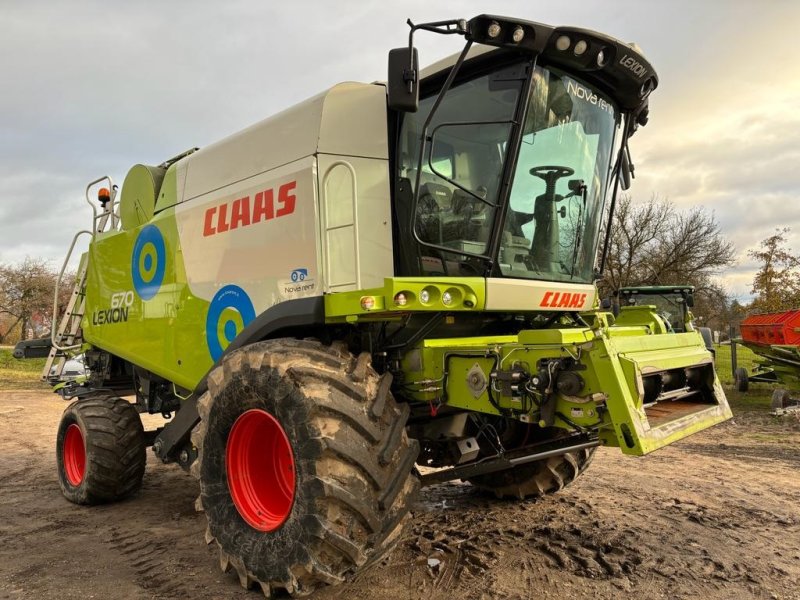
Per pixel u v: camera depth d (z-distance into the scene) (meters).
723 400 3.58
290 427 2.97
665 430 2.94
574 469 4.91
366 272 3.68
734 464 6.64
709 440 8.26
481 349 3.30
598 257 4.69
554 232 4.11
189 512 5.08
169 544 4.23
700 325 27.55
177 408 5.47
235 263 4.23
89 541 4.32
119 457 5.18
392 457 2.99
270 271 3.94
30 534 4.49
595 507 4.89
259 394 3.18
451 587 3.41
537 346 3.05
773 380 12.12
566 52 3.56
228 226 4.31
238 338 3.88
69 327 6.98
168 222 4.97
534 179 3.87
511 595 3.31
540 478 4.84
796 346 10.65
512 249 3.84
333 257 3.58
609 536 4.20
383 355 3.71
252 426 3.41
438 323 3.76
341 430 2.90
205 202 4.55
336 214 3.63
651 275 21.64
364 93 3.89
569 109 3.93
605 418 2.84
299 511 2.89
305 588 2.96
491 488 5.05
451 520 4.57
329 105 3.78
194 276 4.64
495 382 3.18
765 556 3.86
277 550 3.02
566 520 4.56
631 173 4.74
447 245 3.71
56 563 3.88
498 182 3.65
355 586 3.42
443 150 3.73
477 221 3.69
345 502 2.80
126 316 5.55
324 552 2.83
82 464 5.52
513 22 3.29
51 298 33.72
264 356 3.21
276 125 4.05
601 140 4.26
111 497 5.27
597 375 2.83
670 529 4.36
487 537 4.19
